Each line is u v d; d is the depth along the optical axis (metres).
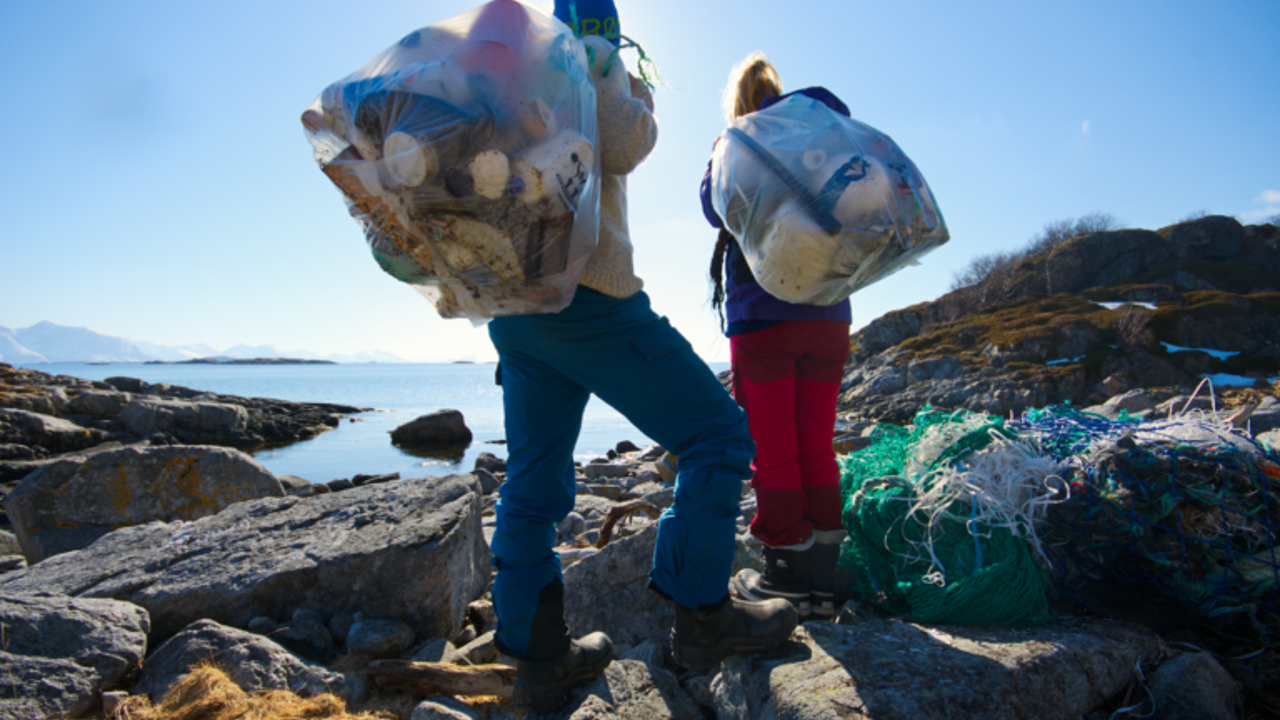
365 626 2.43
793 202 1.78
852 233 1.73
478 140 1.32
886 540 2.34
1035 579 2.02
